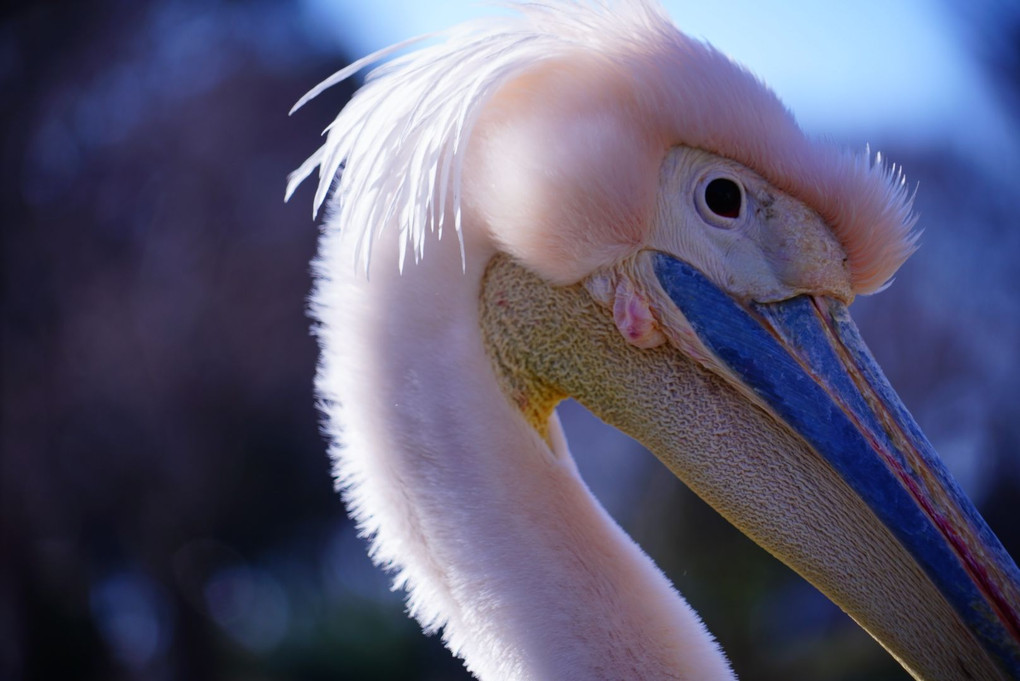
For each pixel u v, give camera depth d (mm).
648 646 1597
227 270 6258
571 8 1621
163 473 6164
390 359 1611
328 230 1643
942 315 4723
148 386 6113
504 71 1604
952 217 4777
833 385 1609
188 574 6625
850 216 1614
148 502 6188
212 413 6266
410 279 1614
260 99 6535
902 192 1633
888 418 1605
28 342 5953
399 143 1604
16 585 5930
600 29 1619
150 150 6234
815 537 1607
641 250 1620
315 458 6547
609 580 1603
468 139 1594
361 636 7031
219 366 6223
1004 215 4707
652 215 1619
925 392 4676
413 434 1608
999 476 4496
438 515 1605
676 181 1619
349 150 1619
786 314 1617
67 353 6008
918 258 4777
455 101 1604
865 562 1600
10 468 5898
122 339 6078
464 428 1606
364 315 1616
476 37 1615
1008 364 4598
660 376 1623
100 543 6215
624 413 1628
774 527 1613
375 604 7430
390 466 1610
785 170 1612
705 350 1617
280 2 6871
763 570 5078
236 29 6688
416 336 1612
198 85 6500
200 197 6270
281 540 6879
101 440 6074
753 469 1614
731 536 5133
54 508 5992
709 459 1619
